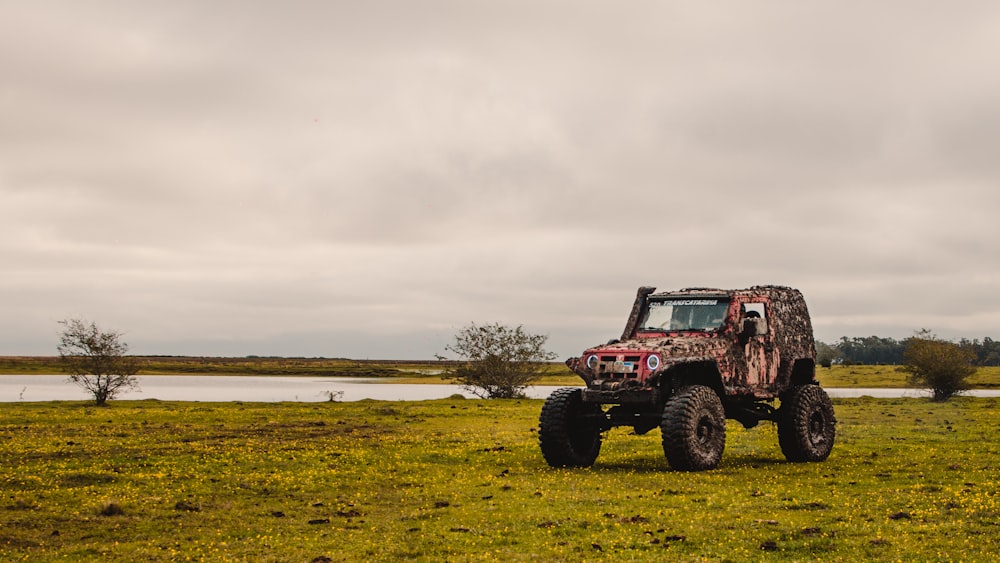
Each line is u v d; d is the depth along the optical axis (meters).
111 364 42.91
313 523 12.73
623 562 10.26
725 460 20.42
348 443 23.19
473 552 10.90
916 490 15.15
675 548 10.97
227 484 16.19
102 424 28.73
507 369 51.59
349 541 11.55
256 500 14.62
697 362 17.95
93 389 44.12
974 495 14.44
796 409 19.89
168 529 12.40
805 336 21.95
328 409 37.47
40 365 176.38
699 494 14.90
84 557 10.78
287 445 22.45
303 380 121.62
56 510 13.58
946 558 10.27
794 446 19.83
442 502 14.21
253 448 21.70
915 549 10.70
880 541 11.11
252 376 145.25
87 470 17.72
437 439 24.56
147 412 34.53
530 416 34.22
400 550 10.99
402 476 17.31
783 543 11.12
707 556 10.54
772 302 20.91
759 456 21.48
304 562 10.48
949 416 34.00
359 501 14.53
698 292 20.12
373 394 69.25
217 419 31.31
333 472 17.66
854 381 97.06
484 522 12.66
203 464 18.77
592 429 19.33
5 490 15.30
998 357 144.50
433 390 80.62
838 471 18.02
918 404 43.41
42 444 22.17
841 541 11.16
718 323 19.50
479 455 20.88
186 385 95.50
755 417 20.70
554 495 14.87
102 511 13.33
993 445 22.62
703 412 17.78
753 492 15.05
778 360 20.72
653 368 17.47
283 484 16.23
